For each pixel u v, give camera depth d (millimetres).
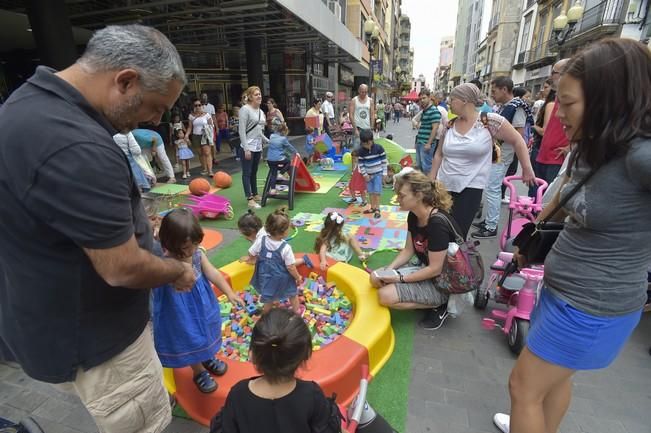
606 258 1292
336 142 12359
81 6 8195
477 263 2930
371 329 2623
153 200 3203
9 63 15023
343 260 3984
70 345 1281
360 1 23578
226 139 13039
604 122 1177
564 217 1775
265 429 1334
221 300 3381
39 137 1039
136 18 9219
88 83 1167
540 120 5348
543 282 1558
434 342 2879
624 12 16266
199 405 2180
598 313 1327
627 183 1181
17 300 1235
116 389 1427
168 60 1204
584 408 2275
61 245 1165
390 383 2447
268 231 2932
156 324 2025
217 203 5770
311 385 1422
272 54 16984
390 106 34688
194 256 2068
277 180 6707
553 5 24594
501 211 6180
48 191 1048
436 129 6668
